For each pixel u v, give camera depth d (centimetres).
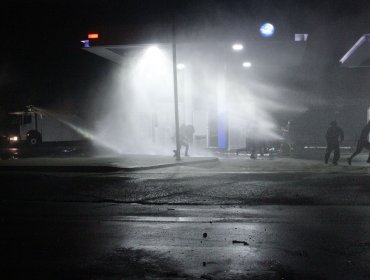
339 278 517
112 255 615
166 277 523
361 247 643
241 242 675
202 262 580
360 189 1194
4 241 694
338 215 873
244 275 527
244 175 1523
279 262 577
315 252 620
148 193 1163
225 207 973
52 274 540
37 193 1180
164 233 741
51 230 767
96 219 858
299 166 1781
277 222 817
